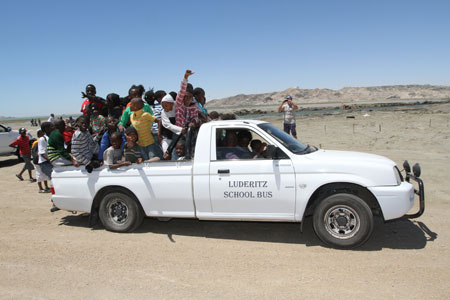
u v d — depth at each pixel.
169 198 5.36
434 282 3.77
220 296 3.64
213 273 4.19
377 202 4.71
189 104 6.13
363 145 14.63
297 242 5.13
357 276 3.97
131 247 5.14
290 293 3.65
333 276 4.00
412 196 4.73
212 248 5.02
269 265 4.36
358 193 5.05
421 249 4.66
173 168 5.35
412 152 12.52
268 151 4.79
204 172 5.16
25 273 4.36
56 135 6.02
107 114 7.66
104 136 6.18
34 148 9.13
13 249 5.20
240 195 5.02
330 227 4.77
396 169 4.90
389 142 15.08
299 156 4.91
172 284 3.94
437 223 5.62
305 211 4.88
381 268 4.15
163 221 6.34
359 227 4.61
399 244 4.86
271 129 5.33
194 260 4.60
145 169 5.49
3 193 9.24
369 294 3.57
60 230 6.07
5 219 6.82
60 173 6.02
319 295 3.59
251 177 4.97
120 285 3.96
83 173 5.86
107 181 5.68
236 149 5.24
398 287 3.69
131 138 5.64
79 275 4.25
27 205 7.92
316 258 4.52
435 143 14.26
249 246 5.06
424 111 35.97
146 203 5.51
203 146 5.25
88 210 5.91
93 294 3.78
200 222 6.27
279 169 4.88
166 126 5.86
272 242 5.18
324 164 4.75
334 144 15.14
